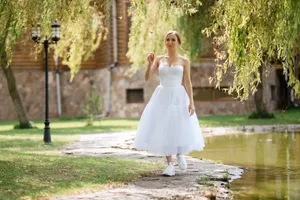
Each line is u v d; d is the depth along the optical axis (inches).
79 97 1041.5
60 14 306.5
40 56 1019.9
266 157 359.9
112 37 989.2
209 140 498.6
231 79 943.7
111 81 994.7
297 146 426.0
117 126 729.6
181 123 270.2
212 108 953.5
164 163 323.9
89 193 222.2
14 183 236.1
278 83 1060.5
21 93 1013.8
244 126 642.2
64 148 435.8
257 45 280.1
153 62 282.0
